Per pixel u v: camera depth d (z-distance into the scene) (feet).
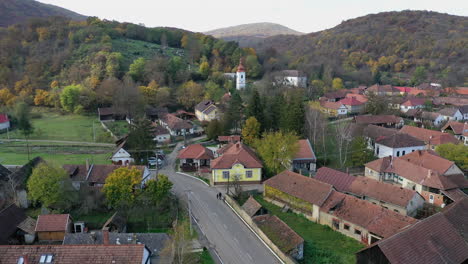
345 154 263.08
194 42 599.57
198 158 258.98
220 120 344.49
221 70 556.51
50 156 282.56
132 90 403.13
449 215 141.59
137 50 566.77
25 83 456.45
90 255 117.08
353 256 142.92
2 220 155.02
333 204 169.37
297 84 497.87
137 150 263.08
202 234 163.12
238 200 201.05
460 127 321.11
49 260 115.44
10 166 252.01
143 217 178.81
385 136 281.95
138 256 117.29
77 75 470.39
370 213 157.38
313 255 144.36
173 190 216.95
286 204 191.52
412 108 422.00
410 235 117.80
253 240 157.89
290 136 237.04
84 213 183.32
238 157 229.66
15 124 383.86
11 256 116.16
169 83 483.51
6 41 517.14
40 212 186.09
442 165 212.64
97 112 433.48
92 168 215.92
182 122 357.20
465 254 120.57
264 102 326.03
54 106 439.22
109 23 645.10
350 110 411.95
